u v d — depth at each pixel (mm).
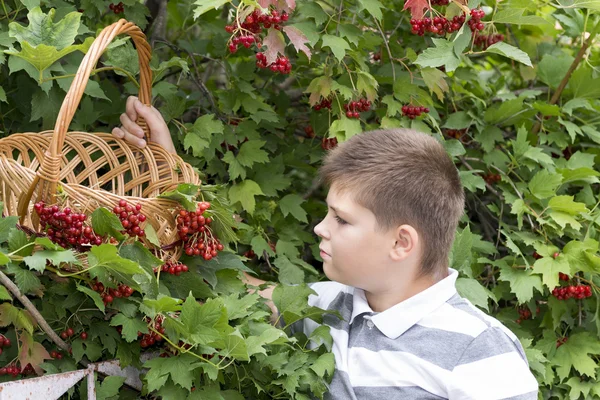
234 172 2025
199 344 1415
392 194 1518
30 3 1758
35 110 1889
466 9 1767
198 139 1956
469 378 1469
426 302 1553
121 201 1426
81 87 1392
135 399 1557
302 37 1755
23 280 1320
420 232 1547
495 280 2207
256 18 1719
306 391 1584
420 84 2148
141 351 1532
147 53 1698
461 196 1641
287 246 2105
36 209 1380
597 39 2303
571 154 2467
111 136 1722
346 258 1544
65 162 1789
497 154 2242
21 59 1692
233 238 1617
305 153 2244
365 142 1591
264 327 1571
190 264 1588
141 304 1407
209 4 1618
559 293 2057
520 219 2080
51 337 1435
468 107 2350
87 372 1404
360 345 1574
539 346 2090
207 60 2633
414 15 1829
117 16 2445
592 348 2068
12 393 1224
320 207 2273
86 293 1354
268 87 2469
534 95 2309
